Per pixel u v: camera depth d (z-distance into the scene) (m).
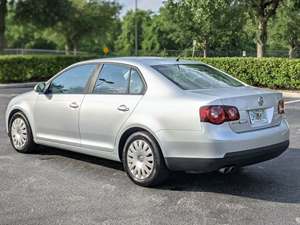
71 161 7.58
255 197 5.85
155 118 6.00
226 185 6.33
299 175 6.86
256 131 5.96
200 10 23.00
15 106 8.08
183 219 5.11
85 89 7.03
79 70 7.26
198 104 5.73
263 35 25.42
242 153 5.77
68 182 6.45
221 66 23.06
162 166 6.04
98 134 6.73
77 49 54.25
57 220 5.08
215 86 6.41
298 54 37.16
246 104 5.92
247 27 42.09
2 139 9.34
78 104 6.98
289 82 21.31
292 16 44.97
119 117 6.41
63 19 33.44
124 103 6.39
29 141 7.94
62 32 48.03
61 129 7.28
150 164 6.10
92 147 6.84
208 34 42.91
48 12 32.53
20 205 5.54
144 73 6.41
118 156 6.54
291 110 14.57
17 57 26.83
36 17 32.59
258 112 6.07
